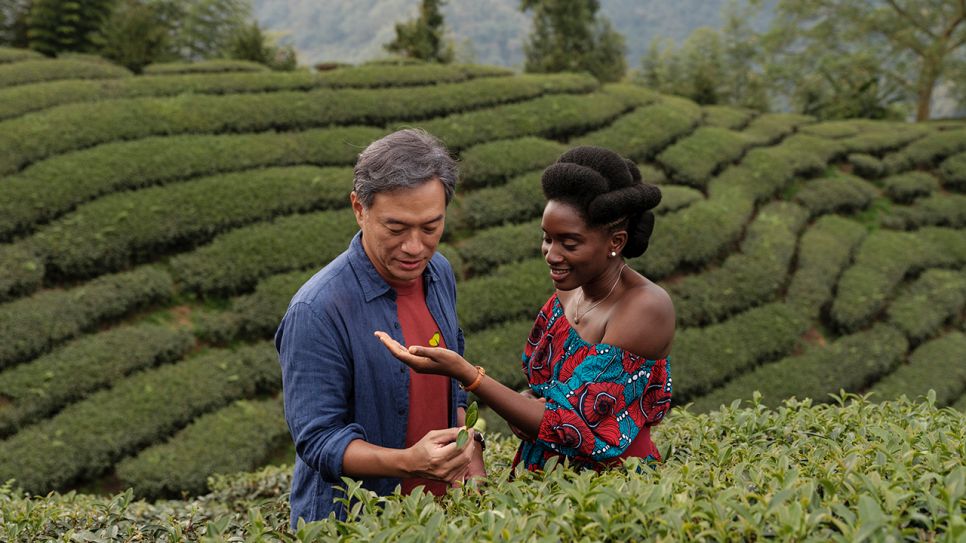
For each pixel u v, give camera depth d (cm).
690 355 905
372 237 202
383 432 216
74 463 691
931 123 1705
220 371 804
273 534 188
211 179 999
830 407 281
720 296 998
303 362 204
